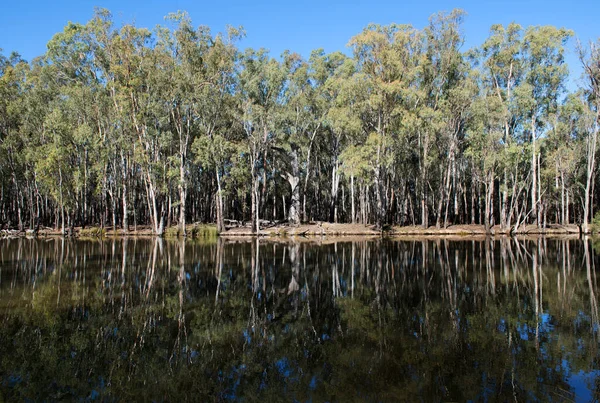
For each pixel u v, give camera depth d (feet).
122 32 137.08
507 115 137.28
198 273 68.69
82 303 47.62
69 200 159.84
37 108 160.15
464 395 24.84
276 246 116.16
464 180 186.09
